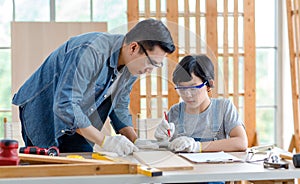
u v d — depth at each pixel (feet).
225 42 16.46
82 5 16.84
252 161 6.73
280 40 17.43
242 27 16.75
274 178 6.08
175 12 16.17
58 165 5.75
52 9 16.72
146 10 16.07
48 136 8.05
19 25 15.19
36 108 8.09
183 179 5.84
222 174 5.95
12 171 5.63
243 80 16.89
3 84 16.65
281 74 17.48
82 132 7.08
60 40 15.35
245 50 16.71
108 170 5.81
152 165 6.18
